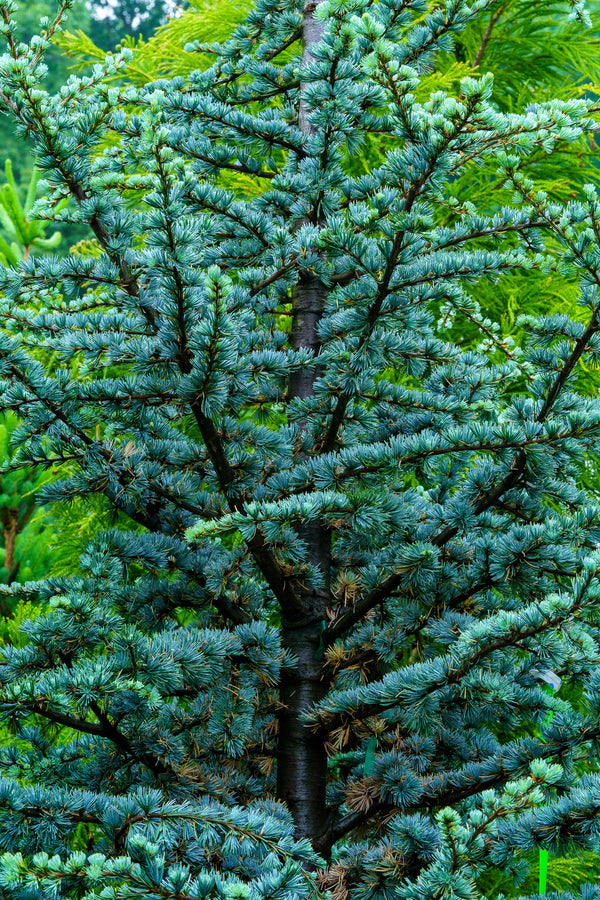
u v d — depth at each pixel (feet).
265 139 9.25
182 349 7.05
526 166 15.03
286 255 8.21
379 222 6.57
